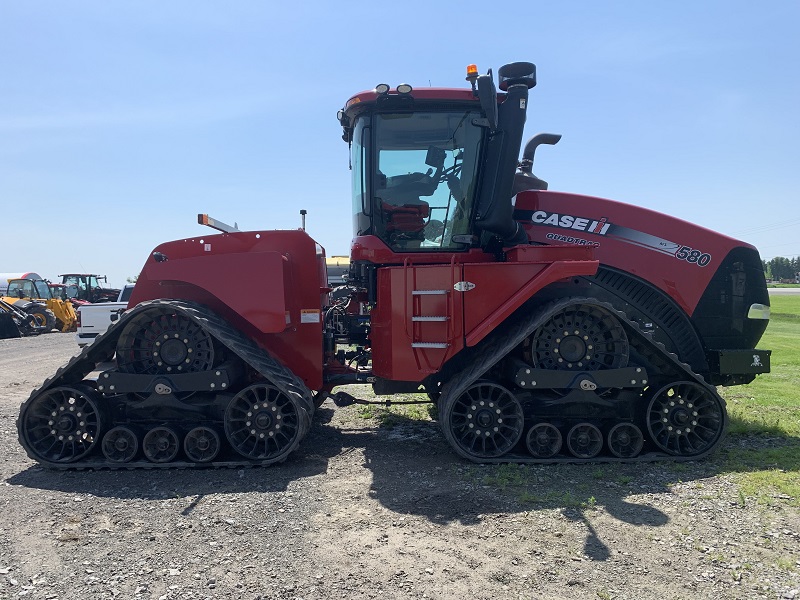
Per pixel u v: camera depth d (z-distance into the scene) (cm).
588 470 473
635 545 334
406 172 547
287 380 498
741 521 366
